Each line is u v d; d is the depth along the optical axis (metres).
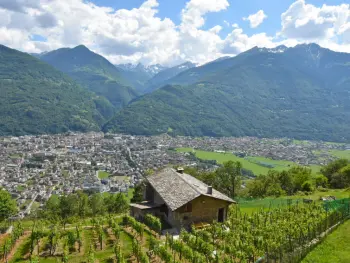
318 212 49.94
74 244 39.47
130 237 42.31
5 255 34.06
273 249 34.84
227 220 49.34
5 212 86.31
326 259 32.72
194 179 58.09
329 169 118.56
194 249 36.78
